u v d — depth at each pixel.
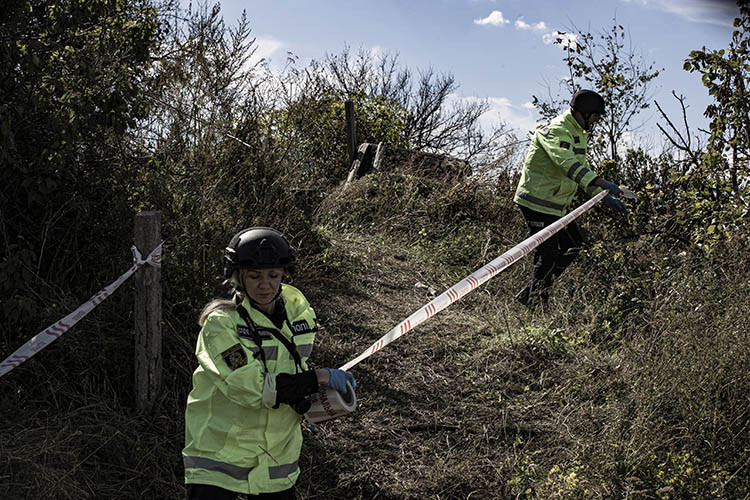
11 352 3.87
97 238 4.50
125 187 4.65
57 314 4.00
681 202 6.23
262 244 2.35
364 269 6.86
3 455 3.24
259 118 6.90
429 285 6.75
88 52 4.46
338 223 8.05
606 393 4.54
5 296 3.91
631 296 5.72
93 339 4.02
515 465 3.77
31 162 4.20
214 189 5.66
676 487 3.36
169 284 4.53
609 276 6.07
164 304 4.35
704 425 3.72
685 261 5.33
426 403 4.54
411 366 5.01
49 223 4.20
